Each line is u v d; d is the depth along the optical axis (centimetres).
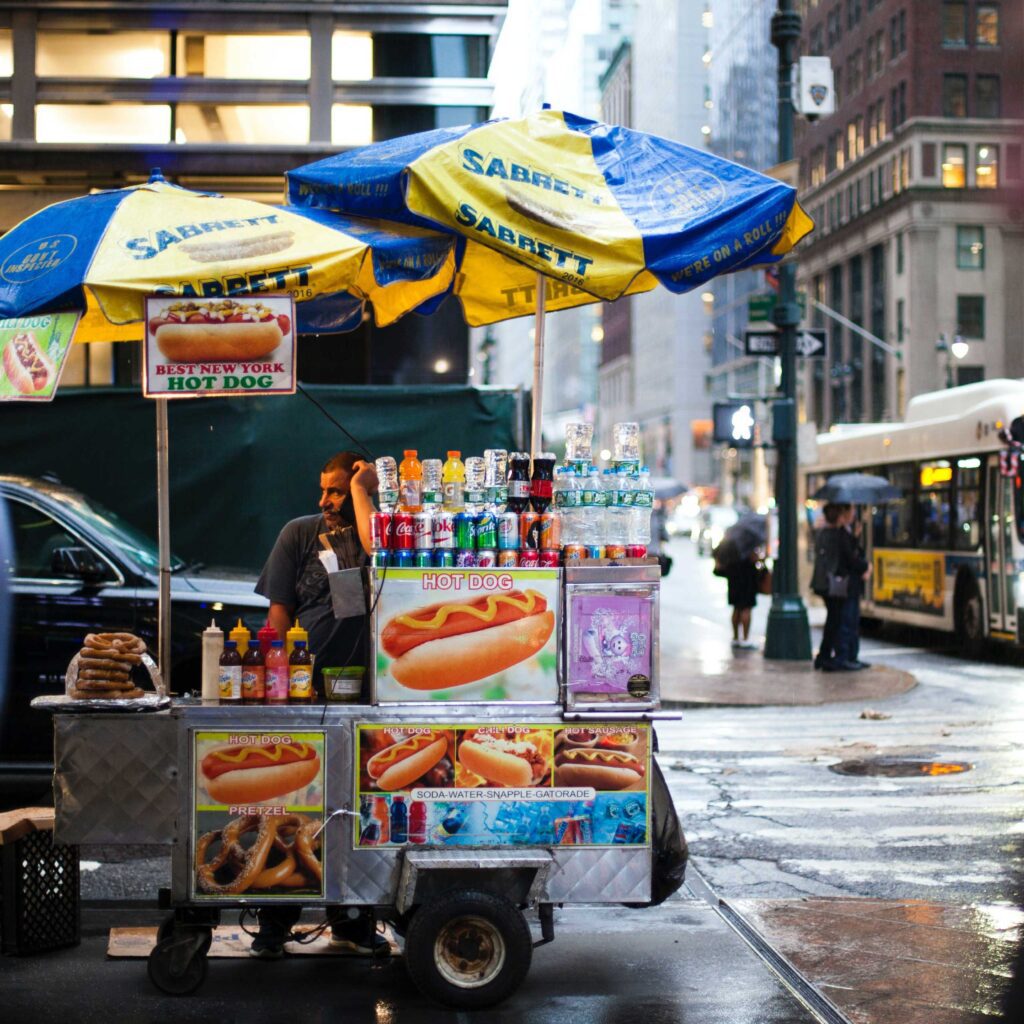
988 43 6769
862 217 7425
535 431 615
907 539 2202
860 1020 523
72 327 541
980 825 897
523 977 544
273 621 631
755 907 693
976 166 6806
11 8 1655
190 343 548
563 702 560
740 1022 530
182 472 1385
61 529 909
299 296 555
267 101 1697
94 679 555
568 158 580
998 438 1814
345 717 552
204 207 575
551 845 556
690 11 10788
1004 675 1756
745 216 574
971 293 6812
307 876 550
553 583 560
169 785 551
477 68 1723
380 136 1720
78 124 1684
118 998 561
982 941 630
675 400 11856
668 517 7819
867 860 808
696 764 1130
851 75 7719
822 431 8294
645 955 623
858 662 1755
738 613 2025
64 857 638
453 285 714
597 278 549
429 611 556
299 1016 538
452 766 554
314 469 1396
